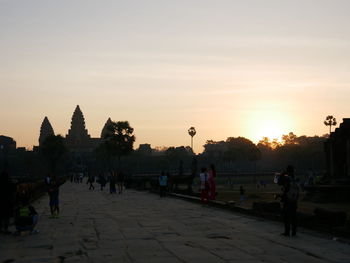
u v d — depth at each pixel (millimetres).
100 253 12094
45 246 13414
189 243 13578
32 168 188750
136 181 63219
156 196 41812
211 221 19344
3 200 16203
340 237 14047
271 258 11227
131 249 12641
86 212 24859
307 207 30531
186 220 19875
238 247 12812
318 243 13359
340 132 46625
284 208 14781
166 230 16594
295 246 12875
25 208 16016
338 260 10930
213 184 28750
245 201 44750
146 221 19719
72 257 11609
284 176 14867
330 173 47375
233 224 18203
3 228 17453
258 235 15094
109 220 20391
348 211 27234
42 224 19156
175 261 10922
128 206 29078
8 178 16531
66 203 32719
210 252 12078
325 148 48688
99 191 55062
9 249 12961
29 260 11312
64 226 18344
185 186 65938
